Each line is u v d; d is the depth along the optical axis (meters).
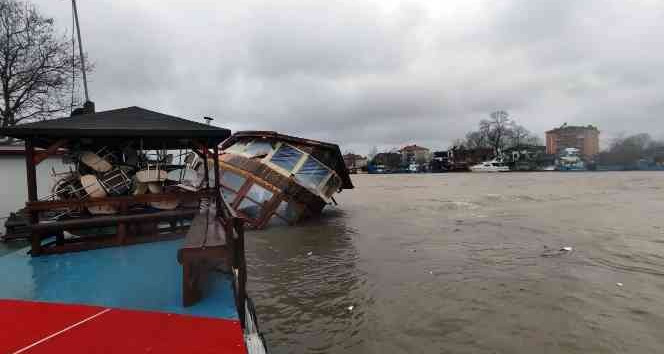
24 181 12.33
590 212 21.97
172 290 4.67
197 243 4.23
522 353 6.09
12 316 3.89
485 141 107.88
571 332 6.74
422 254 12.32
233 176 18.56
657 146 108.19
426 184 55.59
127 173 7.77
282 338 6.57
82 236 7.89
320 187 19.64
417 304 8.02
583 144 131.25
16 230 9.53
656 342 6.38
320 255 12.42
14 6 18.11
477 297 8.38
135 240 6.98
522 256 11.88
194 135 6.51
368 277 9.87
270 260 11.80
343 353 6.06
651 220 18.77
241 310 4.08
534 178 64.06
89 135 5.96
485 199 31.11
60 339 3.38
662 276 9.71
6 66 17.81
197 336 3.45
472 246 13.44
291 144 19.62
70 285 4.84
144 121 6.64
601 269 10.38
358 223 19.47
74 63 19.34
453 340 6.48
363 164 146.38
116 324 3.69
